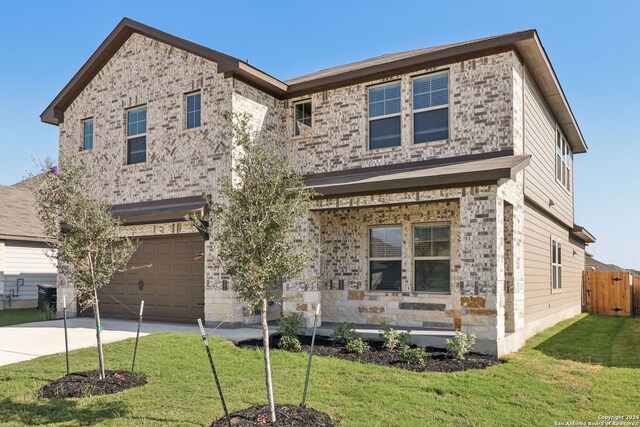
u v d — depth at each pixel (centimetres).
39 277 2119
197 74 1320
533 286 1315
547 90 1421
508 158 1040
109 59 1520
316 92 1360
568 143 2000
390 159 1234
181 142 1336
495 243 943
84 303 761
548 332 1357
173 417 583
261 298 577
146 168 1402
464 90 1148
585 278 2145
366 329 1137
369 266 1305
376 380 735
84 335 1090
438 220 1215
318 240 1192
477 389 704
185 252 1334
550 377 790
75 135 1585
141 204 1399
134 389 690
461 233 980
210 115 1284
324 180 1244
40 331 1155
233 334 1078
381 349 967
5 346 968
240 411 593
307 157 1362
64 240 743
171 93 1369
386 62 1227
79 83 1555
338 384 716
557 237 1705
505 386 727
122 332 1126
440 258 1215
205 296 1255
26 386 703
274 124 1382
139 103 1435
